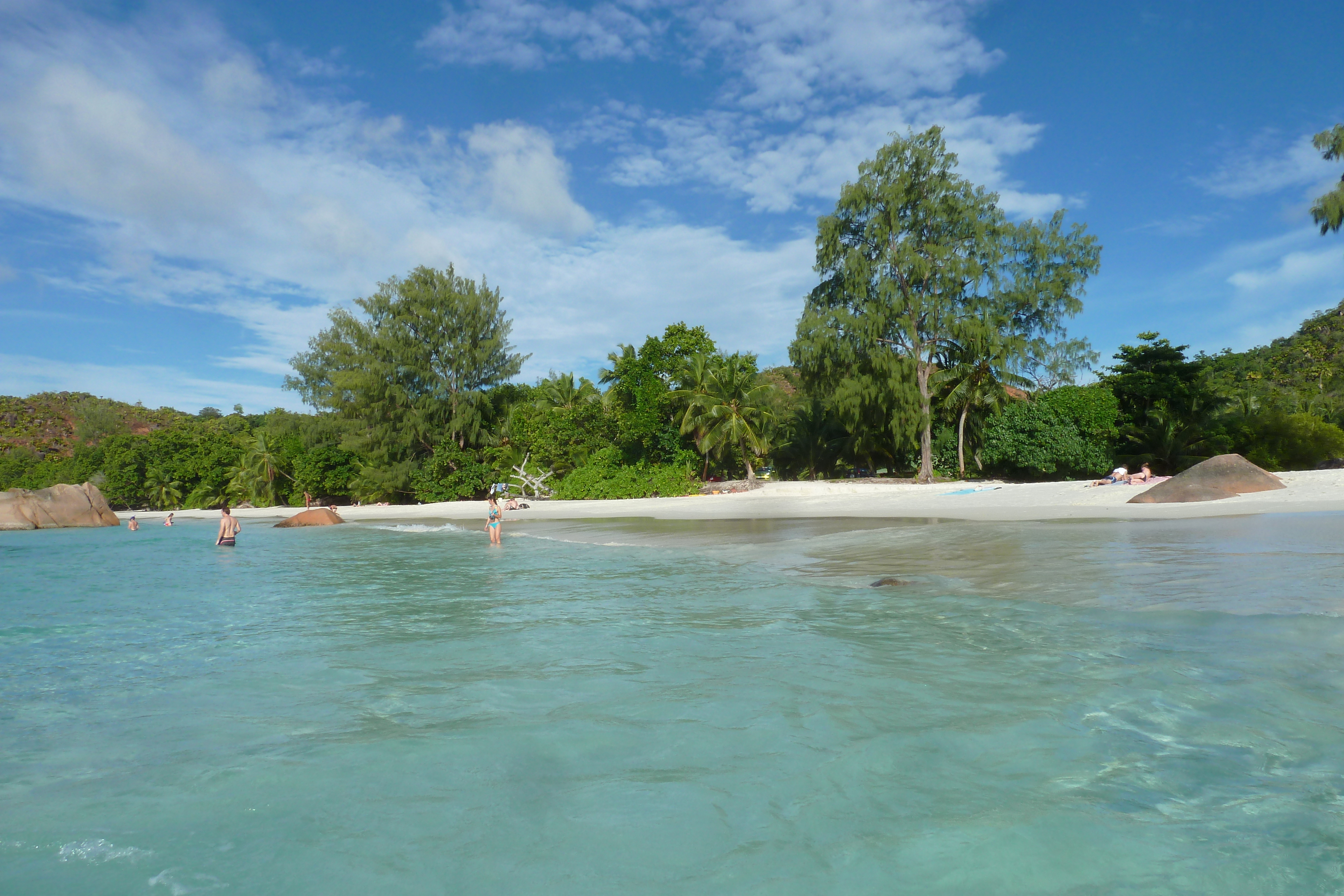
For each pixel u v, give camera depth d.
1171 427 34.66
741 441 36.97
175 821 3.10
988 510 18.61
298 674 5.50
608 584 9.70
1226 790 3.03
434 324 48.53
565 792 3.27
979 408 38.91
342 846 2.86
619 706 4.40
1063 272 40.16
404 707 4.57
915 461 41.56
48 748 4.04
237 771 3.61
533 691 4.78
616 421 40.19
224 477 63.28
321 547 19.16
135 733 4.25
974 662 4.97
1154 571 7.60
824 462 45.47
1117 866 2.50
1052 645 5.21
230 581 12.05
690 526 19.44
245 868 2.70
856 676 4.78
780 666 5.11
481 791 3.31
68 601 10.09
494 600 8.77
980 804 3.00
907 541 12.37
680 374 38.12
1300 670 4.38
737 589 8.60
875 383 36.12
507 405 50.75
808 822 2.93
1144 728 3.67
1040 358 40.69
